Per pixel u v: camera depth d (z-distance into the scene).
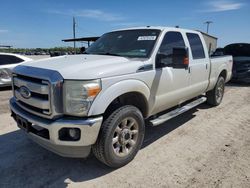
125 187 3.20
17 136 4.79
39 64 3.58
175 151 4.21
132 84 3.61
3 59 9.70
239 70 11.08
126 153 3.70
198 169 3.63
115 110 3.50
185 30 5.25
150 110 4.18
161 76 4.22
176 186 3.22
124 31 4.96
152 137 4.81
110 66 3.46
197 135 4.94
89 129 3.13
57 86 3.08
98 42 5.11
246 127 5.46
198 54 5.60
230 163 3.81
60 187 3.20
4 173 3.49
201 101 5.90
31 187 3.19
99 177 3.43
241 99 8.24
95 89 3.13
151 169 3.62
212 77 6.36
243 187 3.21
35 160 3.86
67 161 3.84
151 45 4.25
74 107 3.10
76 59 3.88
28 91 3.38
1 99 8.11
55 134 3.13
